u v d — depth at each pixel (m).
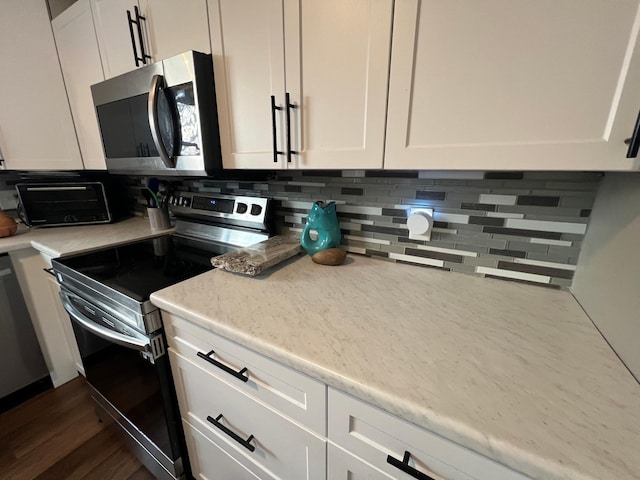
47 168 1.65
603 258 0.68
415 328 0.68
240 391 0.76
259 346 0.64
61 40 1.41
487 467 0.44
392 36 0.66
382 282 0.94
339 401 0.57
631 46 0.47
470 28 0.58
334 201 1.19
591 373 0.54
